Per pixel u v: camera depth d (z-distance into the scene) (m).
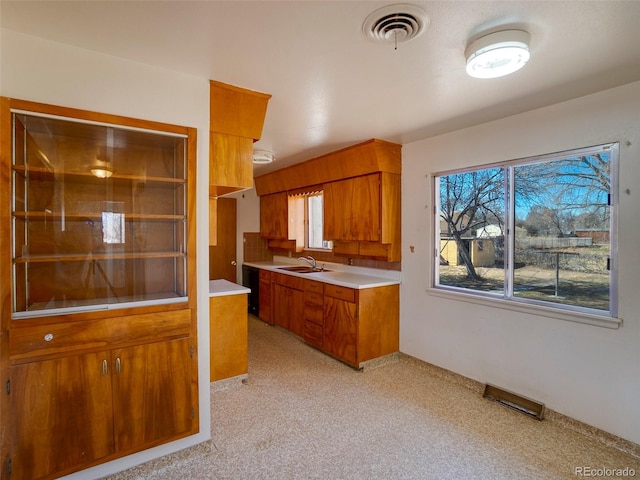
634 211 2.01
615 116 2.07
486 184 2.83
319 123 2.77
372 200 3.52
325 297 3.69
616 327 2.07
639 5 1.28
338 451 2.05
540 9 1.32
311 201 5.06
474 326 2.88
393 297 3.54
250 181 2.34
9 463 1.49
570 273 2.33
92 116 1.67
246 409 2.55
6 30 1.49
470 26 1.44
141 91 1.79
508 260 2.67
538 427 2.32
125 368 1.74
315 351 3.82
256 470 1.88
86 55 1.65
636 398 2.01
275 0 1.26
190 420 1.92
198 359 1.98
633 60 1.73
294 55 1.69
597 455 2.02
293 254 5.43
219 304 2.90
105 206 1.97
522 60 1.53
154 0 1.26
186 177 1.93
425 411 2.53
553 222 2.42
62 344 1.60
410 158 3.43
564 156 2.32
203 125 1.97
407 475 1.85
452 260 3.13
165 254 1.96
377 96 2.21
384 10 1.33
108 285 1.98
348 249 4.05
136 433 1.77
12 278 1.53
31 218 1.75
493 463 1.94
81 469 1.64
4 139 1.49
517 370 2.59
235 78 1.95
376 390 2.87
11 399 1.50
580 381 2.25
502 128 2.65
